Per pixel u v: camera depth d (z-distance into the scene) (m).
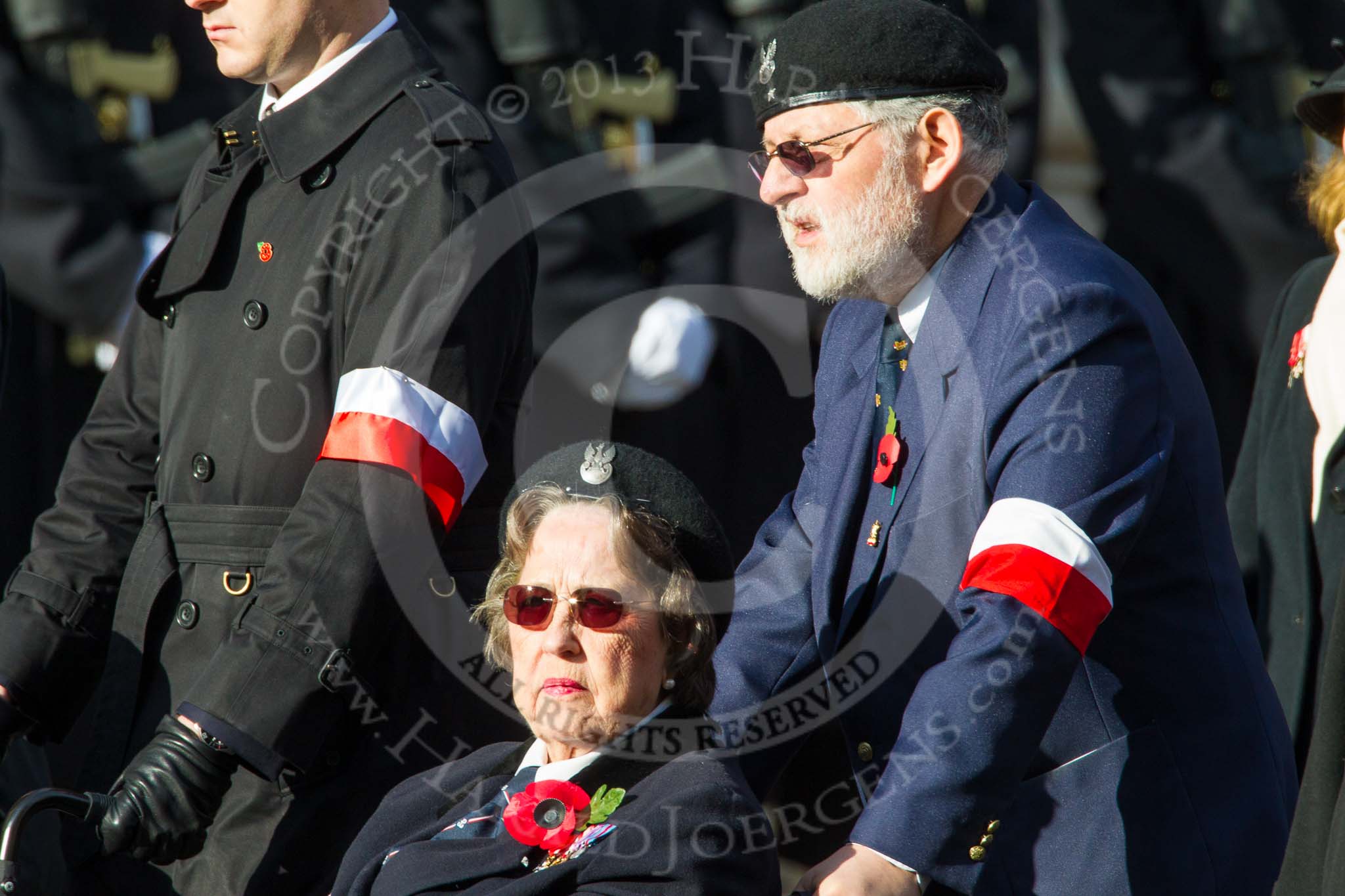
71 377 16.30
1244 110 18.42
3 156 15.62
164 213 16.36
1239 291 18.42
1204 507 8.54
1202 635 8.43
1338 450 11.13
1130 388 7.96
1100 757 8.23
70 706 10.20
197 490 9.73
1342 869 6.99
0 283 11.69
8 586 10.30
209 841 9.50
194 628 9.62
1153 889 8.10
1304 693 11.32
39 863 10.84
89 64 16.19
